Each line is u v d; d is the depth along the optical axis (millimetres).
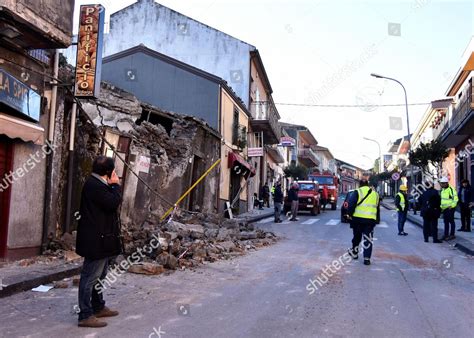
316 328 5301
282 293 7074
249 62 30781
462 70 24859
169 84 23484
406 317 5840
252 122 31219
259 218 24469
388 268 9508
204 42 30953
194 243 10680
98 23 9633
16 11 7023
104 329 5105
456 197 14570
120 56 23875
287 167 50969
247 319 5629
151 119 17984
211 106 23156
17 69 8172
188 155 17391
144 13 31344
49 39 7953
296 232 17391
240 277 8352
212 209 21734
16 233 8234
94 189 5195
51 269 7613
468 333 5230
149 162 14312
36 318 5434
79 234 5184
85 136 11008
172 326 5281
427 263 10305
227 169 24703
